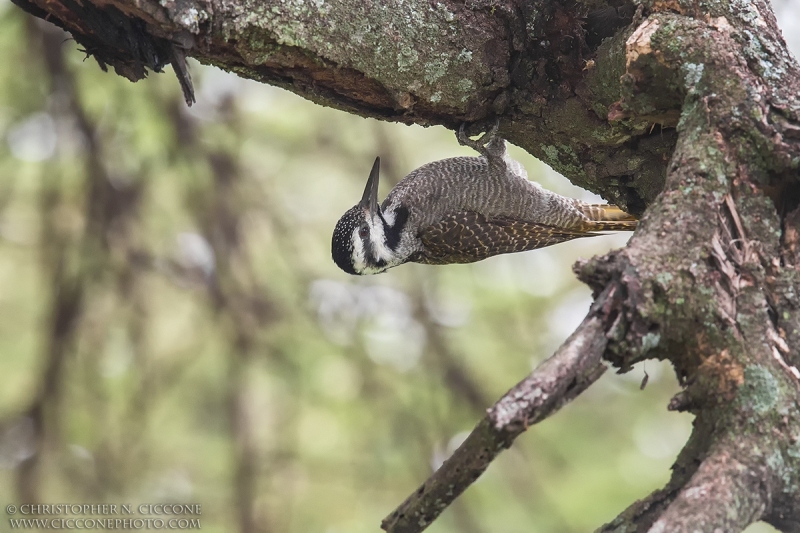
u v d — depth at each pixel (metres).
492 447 4.92
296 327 13.55
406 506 5.37
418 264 14.12
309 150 14.09
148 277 13.24
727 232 5.81
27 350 14.16
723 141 5.99
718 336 5.49
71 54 12.25
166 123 12.50
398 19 6.92
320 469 13.72
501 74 7.30
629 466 14.56
